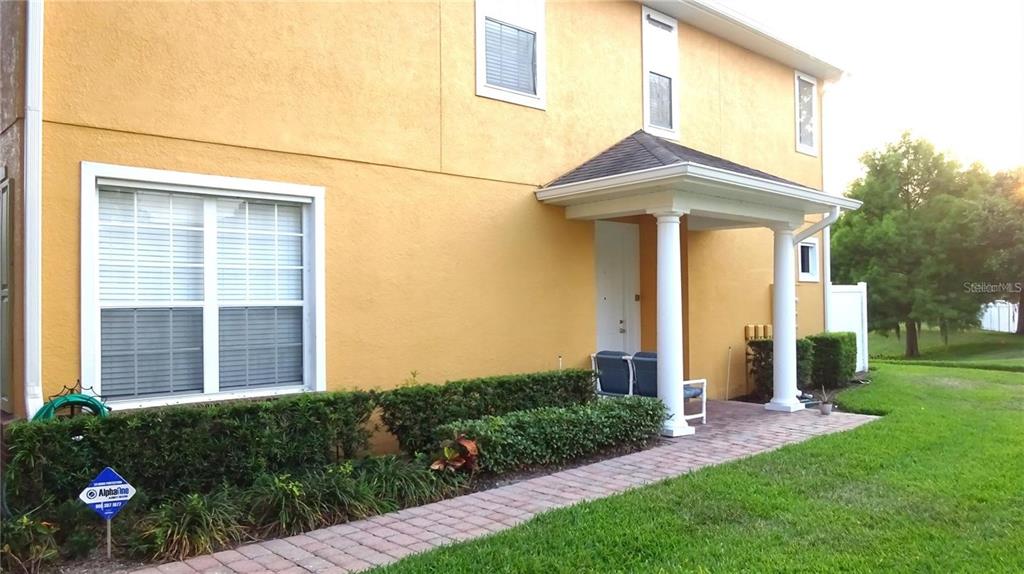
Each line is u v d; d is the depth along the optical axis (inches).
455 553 172.6
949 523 191.0
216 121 246.1
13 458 179.6
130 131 228.4
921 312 1084.5
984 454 266.2
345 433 240.2
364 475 223.5
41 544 169.9
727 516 199.3
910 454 267.7
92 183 221.0
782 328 387.9
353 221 279.1
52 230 213.8
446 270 307.1
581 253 362.3
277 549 181.9
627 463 269.6
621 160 344.5
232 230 255.0
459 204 313.0
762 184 330.6
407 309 293.6
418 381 295.9
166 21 236.1
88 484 186.2
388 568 163.6
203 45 243.8
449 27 311.9
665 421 316.8
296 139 264.7
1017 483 226.2
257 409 219.9
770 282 490.0
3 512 173.9
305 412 229.9
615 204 332.2
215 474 211.8
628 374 338.6
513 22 339.0
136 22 230.4
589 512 203.5
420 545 183.3
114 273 230.2
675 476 246.7
